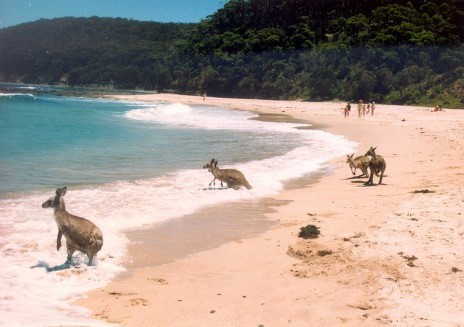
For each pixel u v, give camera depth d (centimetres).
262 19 13975
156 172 1750
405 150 2311
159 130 3397
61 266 810
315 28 12600
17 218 1099
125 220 1120
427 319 605
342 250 865
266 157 2172
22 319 592
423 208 1148
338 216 1140
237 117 5216
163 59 17925
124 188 1461
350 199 1341
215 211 1236
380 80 9038
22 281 734
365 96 9019
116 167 1828
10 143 2366
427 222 1019
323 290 720
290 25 12975
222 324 614
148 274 802
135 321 618
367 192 1431
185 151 2322
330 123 4309
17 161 1875
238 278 785
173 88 14850
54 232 1004
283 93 11062
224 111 6494
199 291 729
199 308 665
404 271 761
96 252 823
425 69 8894
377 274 758
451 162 1872
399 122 4297
